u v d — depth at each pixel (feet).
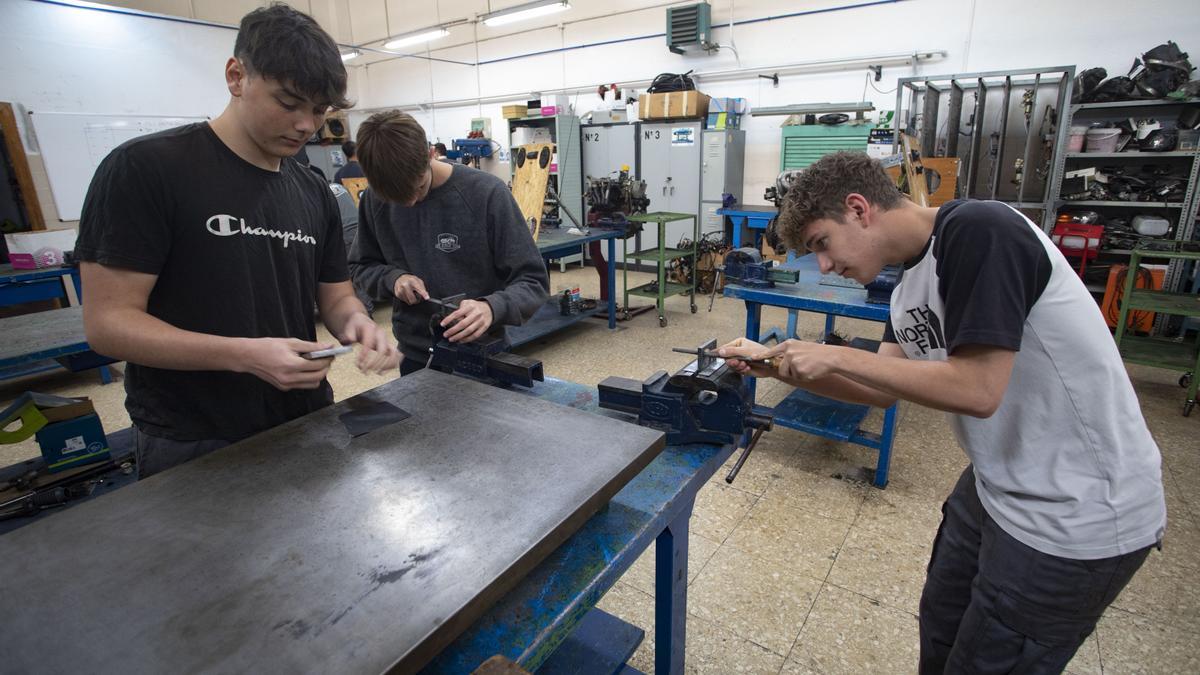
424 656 1.84
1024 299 2.47
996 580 3.02
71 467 6.52
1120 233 12.63
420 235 5.25
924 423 9.20
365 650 1.78
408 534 2.30
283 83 2.89
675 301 16.90
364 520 2.39
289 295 3.69
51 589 2.06
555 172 17.94
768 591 5.78
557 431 3.13
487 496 2.54
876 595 5.70
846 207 2.92
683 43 17.61
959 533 3.48
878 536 6.55
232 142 3.29
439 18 23.47
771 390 10.45
